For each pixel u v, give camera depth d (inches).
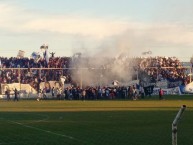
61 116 1453.0
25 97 3454.7
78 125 1131.3
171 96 3235.7
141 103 2301.9
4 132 992.2
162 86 3550.7
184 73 3627.0
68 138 866.1
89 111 1685.5
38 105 2252.7
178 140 815.1
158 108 1824.6
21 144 794.2
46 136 904.9
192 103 2230.6
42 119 1344.7
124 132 962.1
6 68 3528.5
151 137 869.8
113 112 1610.5
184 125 1090.7
